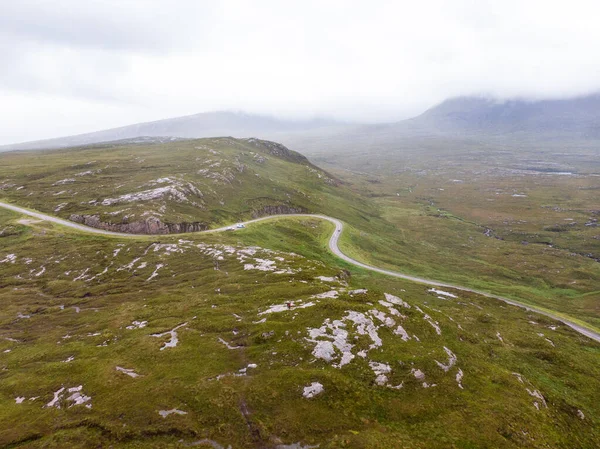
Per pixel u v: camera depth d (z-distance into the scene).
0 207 183.62
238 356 60.59
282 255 128.00
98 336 74.44
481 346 74.75
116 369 58.75
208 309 81.38
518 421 48.97
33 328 84.38
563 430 50.97
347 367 56.34
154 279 112.50
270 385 51.78
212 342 65.44
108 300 98.25
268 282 99.38
